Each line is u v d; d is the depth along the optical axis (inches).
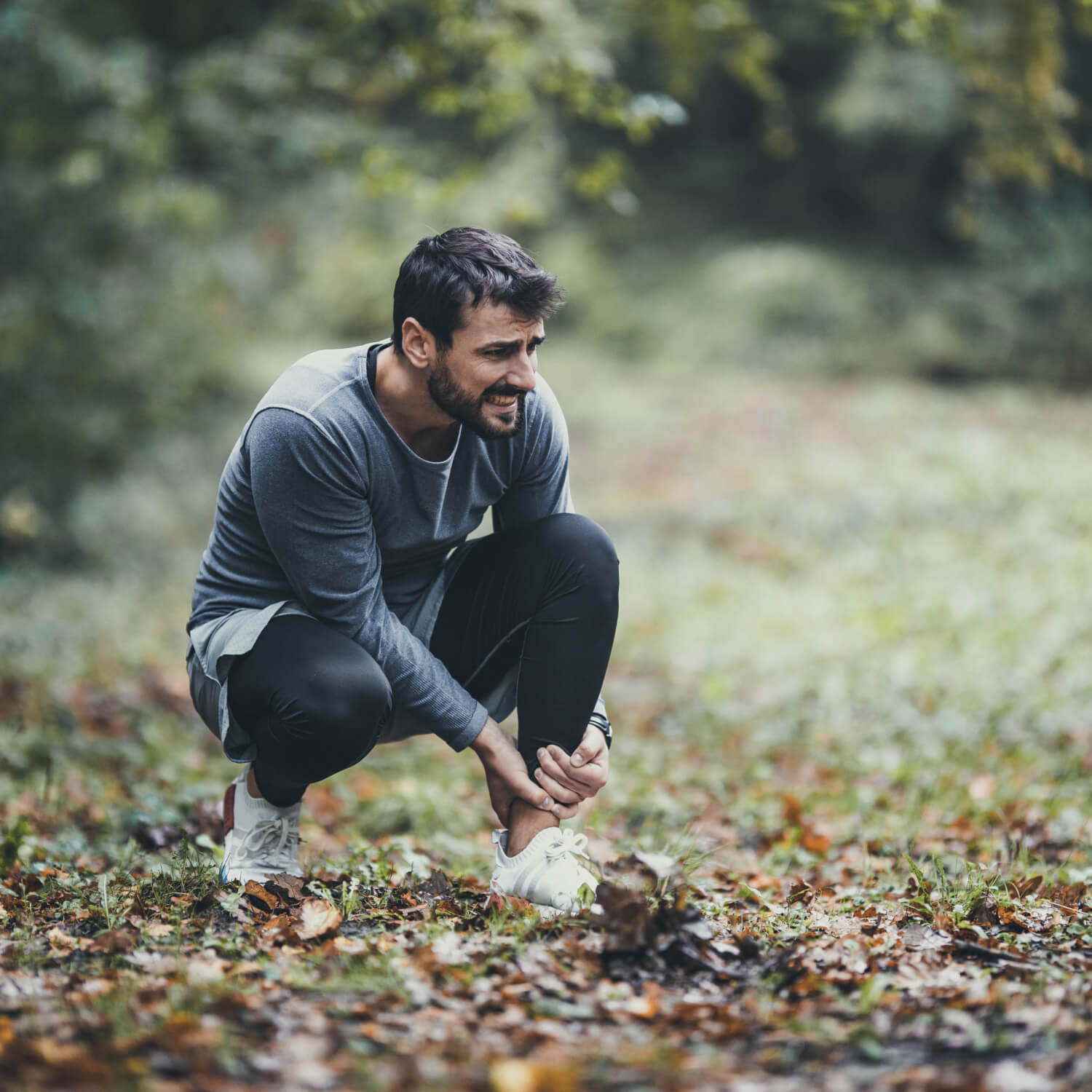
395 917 126.5
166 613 447.2
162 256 657.6
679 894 112.3
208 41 504.4
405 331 116.4
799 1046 91.4
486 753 126.4
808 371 1065.5
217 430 790.5
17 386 554.9
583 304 1159.6
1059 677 312.8
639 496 682.8
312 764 123.5
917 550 476.4
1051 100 383.2
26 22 445.7
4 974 105.7
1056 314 984.9
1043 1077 83.6
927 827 197.3
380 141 413.1
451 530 130.2
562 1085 82.0
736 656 371.9
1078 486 534.6
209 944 114.0
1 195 530.6
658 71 1122.0
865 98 1087.0
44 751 241.9
